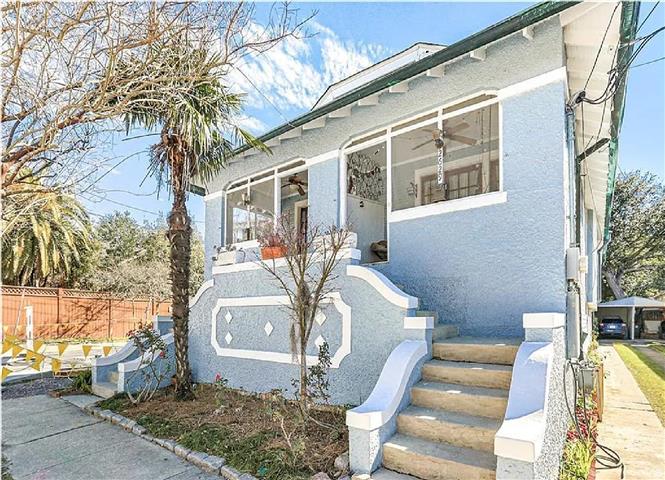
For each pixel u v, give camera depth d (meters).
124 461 5.66
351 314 6.85
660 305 30.42
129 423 7.05
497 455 3.69
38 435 6.72
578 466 4.93
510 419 3.99
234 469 5.15
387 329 6.36
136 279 27.28
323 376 6.94
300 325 6.64
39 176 4.79
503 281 6.48
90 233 20.39
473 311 6.74
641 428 7.46
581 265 6.29
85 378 9.92
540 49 6.36
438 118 7.63
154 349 8.99
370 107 8.46
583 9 5.79
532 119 6.38
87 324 23.02
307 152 9.52
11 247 18.19
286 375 7.87
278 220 9.03
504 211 6.56
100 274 26.11
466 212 6.97
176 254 8.58
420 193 9.65
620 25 5.64
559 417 5.12
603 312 34.00
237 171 11.38
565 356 5.94
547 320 5.07
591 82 7.38
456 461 4.31
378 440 4.75
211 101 7.24
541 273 6.14
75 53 4.43
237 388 8.77
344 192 8.93
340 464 4.83
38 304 21.00
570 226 6.84
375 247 10.17
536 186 6.28
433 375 5.68
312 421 6.21
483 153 8.02
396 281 7.74
